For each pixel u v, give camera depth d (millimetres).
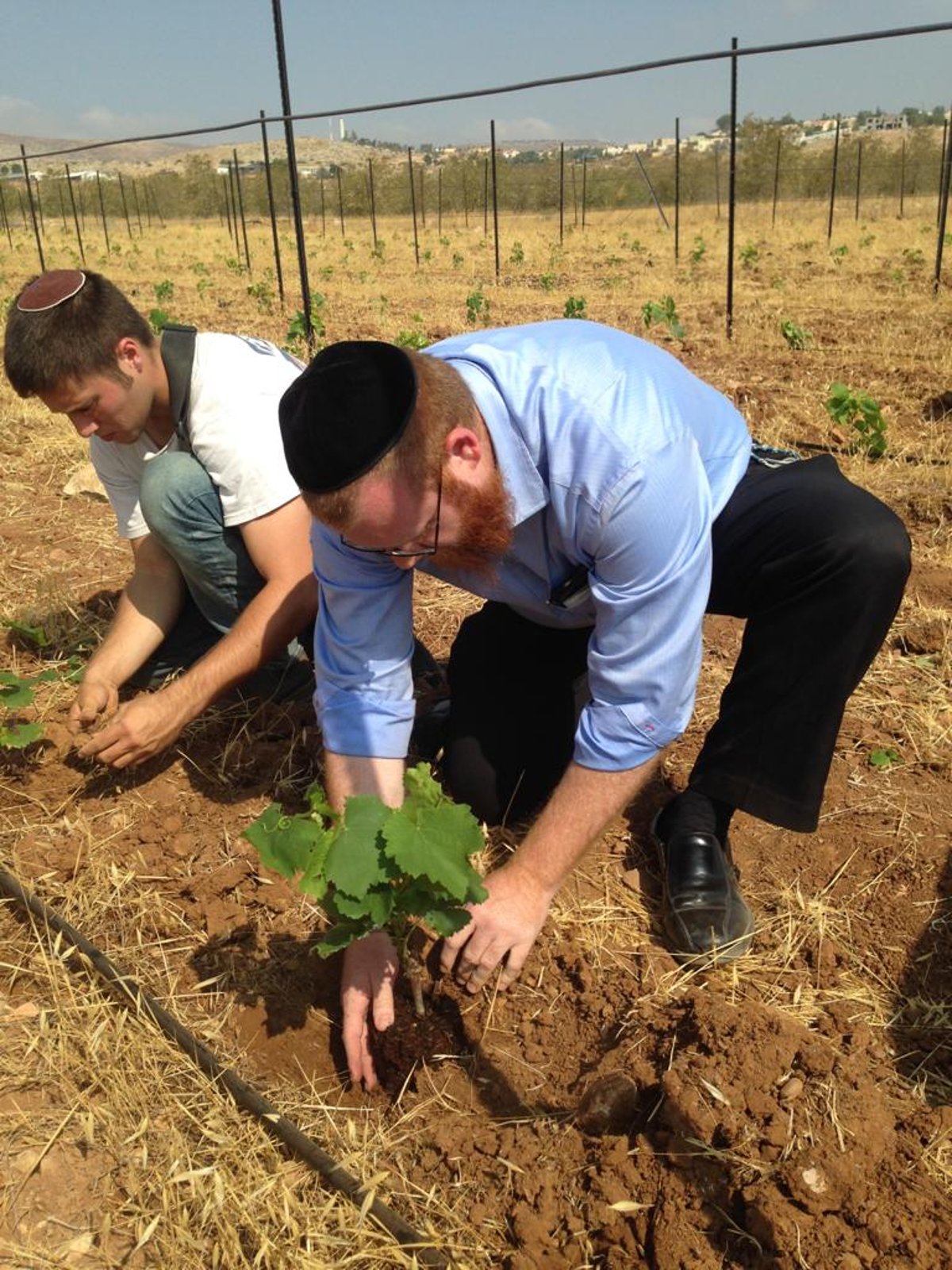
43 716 3275
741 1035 2000
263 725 3248
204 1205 1841
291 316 13148
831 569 2158
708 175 44938
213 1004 2297
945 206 12969
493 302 13945
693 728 3182
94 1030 2176
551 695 2652
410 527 1681
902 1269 1651
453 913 1868
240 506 2791
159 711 2740
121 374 2684
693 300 13570
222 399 2762
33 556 4605
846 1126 1857
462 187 43938
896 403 7164
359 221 41469
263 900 2547
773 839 2713
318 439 1599
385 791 2189
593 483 1804
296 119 7137
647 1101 1982
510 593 2221
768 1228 1708
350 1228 1806
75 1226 1848
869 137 43781
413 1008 2244
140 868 2674
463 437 1681
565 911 2504
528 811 2777
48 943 2434
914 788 2885
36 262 22531
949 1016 2197
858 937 2418
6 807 2914
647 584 1837
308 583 2812
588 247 24281
